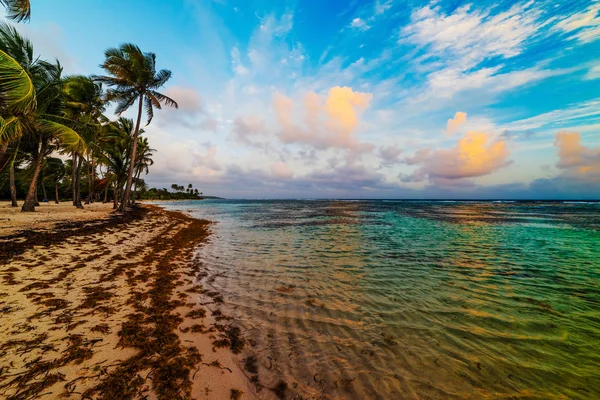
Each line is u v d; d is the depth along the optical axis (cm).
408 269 770
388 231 1645
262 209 4619
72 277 580
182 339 364
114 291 523
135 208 3406
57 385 255
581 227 1814
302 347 361
